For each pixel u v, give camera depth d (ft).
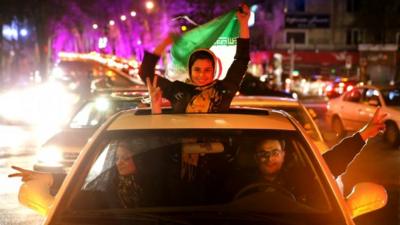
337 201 13.30
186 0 99.71
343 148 16.93
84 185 13.78
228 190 14.26
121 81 96.89
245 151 14.75
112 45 117.80
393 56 192.03
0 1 168.14
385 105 56.80
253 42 187.21
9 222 28.40
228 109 16.80
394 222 28.19
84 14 145.38
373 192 14.40
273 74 188.96
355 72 196.44
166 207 13.47
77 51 143.23
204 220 12.66
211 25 18.94
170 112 16.84
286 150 14.66
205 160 14.76
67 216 12.91
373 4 195.00
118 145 14.73
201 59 16.49
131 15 116.98
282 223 12.59
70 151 29.30
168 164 14.74
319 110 107.24
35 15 166.81
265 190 14.01
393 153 50.55
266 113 16.39
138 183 14.52
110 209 13.43
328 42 197.26
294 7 196.34
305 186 13.94
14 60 188.14
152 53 16.93
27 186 14.49
